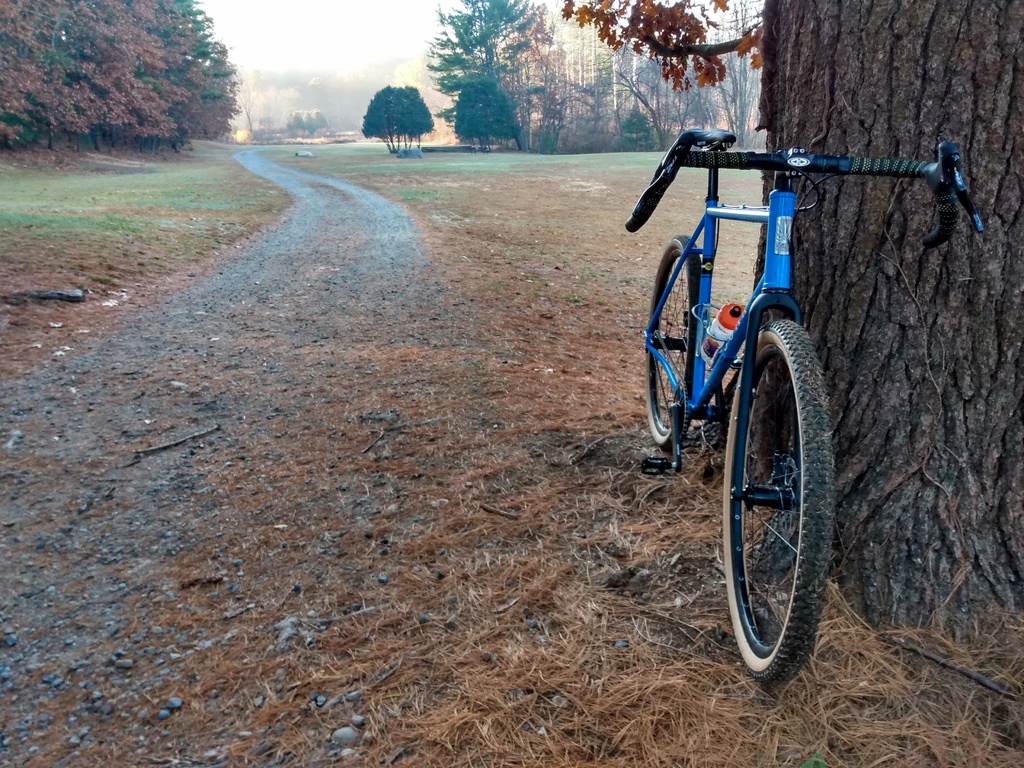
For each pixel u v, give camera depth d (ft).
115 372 17.87
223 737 6.89
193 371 17.97
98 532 10.66
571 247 48.39
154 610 8.87
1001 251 7.16
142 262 32.91
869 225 7.66
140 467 12.69
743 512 7.32
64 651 8.21
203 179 104.83
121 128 171.63
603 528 9.68
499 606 8.27
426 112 197.77
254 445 13.51
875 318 7.70
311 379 17.16
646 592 8.32
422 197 76.89
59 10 136.98
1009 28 6.87
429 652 7.68
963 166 7.21
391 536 10.03
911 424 7.55
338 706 7.09
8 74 121.70
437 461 12.21
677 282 10.85
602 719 6.64
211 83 219.61
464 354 19.42
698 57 15.52
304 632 8.21
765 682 6.43
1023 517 7.20
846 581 7.62
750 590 7.70
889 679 6.70
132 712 7.27
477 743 6.49
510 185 93.76
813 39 8.03
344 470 12.21
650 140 224.94
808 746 6.22
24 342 20.17
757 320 6.88
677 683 6.91
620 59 234.38
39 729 7.11
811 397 5.89
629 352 23.53
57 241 33.68
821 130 8.00
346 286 30.17
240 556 9.91
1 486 11.98
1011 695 6.40
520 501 10.59
